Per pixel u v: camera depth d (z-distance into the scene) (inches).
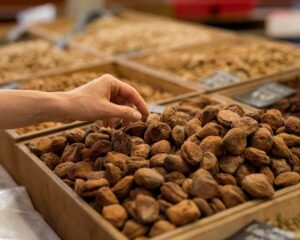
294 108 35.1
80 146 27.2
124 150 25.6
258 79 41.2
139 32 62.5
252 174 23.4
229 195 22.4
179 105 34.0
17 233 26.8
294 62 46.6
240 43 56.5
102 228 21.1
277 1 88.4
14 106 24.5
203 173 22.6
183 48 54.4
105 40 59.6
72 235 24.7
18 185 32.3
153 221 21.0
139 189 22.6
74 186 24.7
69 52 56.9
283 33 69.8
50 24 72.9
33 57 53.0
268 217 22.5
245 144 24.4
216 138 24.6
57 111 25.1
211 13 80.3
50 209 26.9
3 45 68.7
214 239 21.0
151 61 49.7
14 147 31.4
